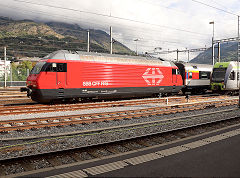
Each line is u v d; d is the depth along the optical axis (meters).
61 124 9.48
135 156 5.81
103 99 18.61
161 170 4.68
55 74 14.69
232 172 4.47
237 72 24.12
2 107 13.30
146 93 20.05
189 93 28.89
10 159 5.28
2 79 36.41
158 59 21.80
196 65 27.42
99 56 17.08
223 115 12.19
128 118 11.01
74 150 6.09
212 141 6.82
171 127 9.42
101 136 7.89
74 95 15.63
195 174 4.41
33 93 14.59
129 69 18.45
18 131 8.49
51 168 5.02
